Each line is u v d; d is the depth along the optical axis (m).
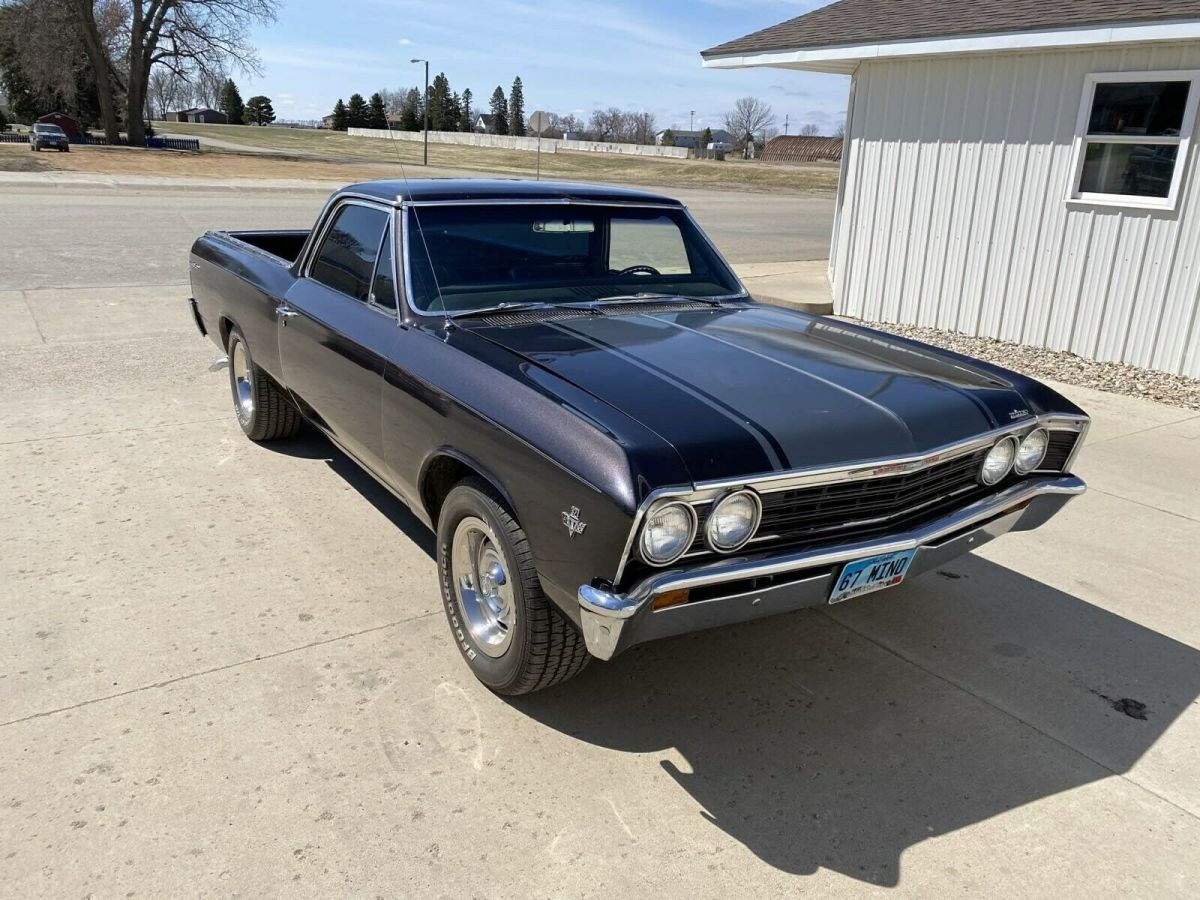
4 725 2.87
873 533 2.76
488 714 3.04
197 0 57.38
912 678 3.37
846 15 11.08
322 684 3.15
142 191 25.77
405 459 3.43
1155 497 5.19
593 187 4.25
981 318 9.37
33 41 55.88
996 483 3.15
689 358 3.10
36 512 4.45
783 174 56.44
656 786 2.74
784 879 2.40
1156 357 7.99
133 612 3.56
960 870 2.45
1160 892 2.40
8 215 18.06
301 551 4.14
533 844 2.48
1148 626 3.79
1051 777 2.84
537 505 2.62
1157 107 7.60
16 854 2.37
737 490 2.43
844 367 3.19
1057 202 8.45
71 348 7.79
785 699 3.21
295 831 2.49
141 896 2.26
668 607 2.43
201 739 2.84
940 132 9.32
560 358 3.02
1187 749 3.00
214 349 7.94
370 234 3.94
